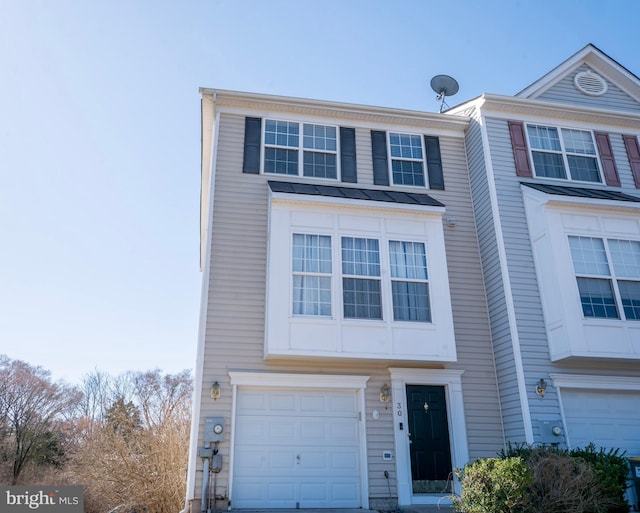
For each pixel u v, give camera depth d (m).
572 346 8.85
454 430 9.17
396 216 9.79
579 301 9.18
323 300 8.98
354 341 8.78
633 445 9.18
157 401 21.20
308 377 8.95
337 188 10.41
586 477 6.33
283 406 8.87
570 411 9.16
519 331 9.37
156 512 13.20
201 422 8.35
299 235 9.32
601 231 9.80
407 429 9.05
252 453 8.47
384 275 9.31
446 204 11.05
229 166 10.29
